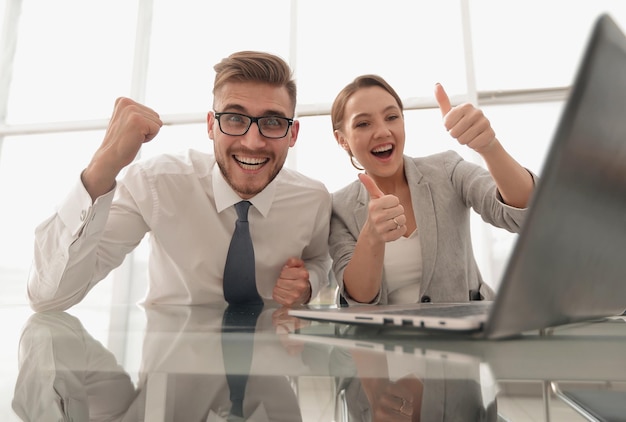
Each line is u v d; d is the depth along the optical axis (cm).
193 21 393
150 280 140
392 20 372
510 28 353
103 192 94
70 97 395
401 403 25
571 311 33
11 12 414
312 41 375
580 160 26
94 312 73
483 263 306
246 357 31
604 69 24
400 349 32
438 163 144
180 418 24
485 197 120
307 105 350
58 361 31
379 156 143
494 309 27
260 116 122
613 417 48
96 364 30
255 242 132
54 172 381
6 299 364
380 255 107
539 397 48
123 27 402
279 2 388
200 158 141
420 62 361
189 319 59
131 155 94
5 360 32
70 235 93
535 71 343
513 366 26
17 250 371
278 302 111
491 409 27
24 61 406
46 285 96
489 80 346
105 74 396
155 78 385
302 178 145
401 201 145
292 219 135
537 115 335
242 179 125
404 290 134
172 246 129
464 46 348
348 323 40
